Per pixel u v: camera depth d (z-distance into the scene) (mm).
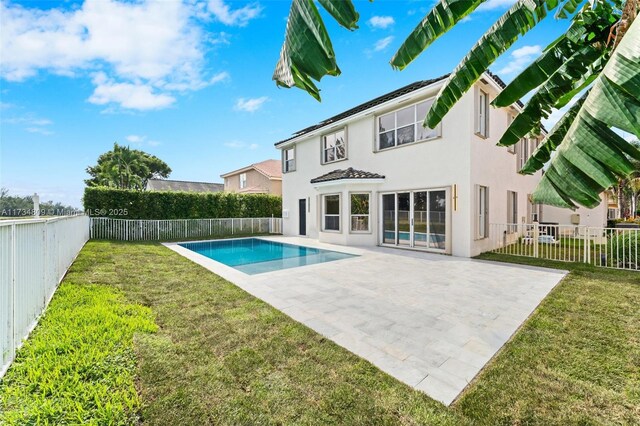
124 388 2586
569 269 7922
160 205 16719
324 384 2814
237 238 16844
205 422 2295
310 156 17062
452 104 3389
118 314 4316
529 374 2998
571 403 2559
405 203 11906
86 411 2268
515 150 13648
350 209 13422
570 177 1946
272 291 5977
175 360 3174
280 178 25000
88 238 13734
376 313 4742
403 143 11852
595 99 1605
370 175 12648
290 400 2574
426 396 2652
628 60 1426
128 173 26734
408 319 4488
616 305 5023
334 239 14086
